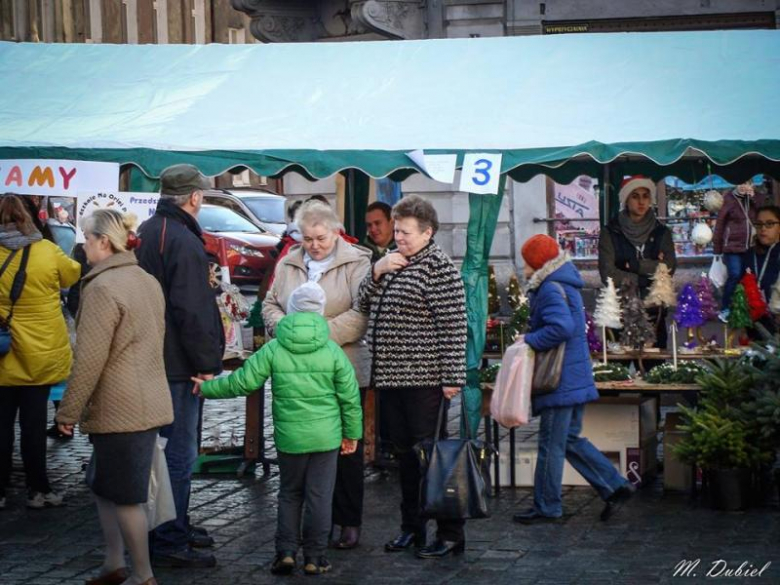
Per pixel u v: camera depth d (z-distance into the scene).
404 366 7.84
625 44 11.37
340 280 8.31
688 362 9.84
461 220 19.92
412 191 19.98
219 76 11.20
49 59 11.72
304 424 7.53
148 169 9.56
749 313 10.66
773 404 8.95
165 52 11.78
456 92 10.63
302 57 11.50
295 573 7.75
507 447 9.91
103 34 34.38
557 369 8.64
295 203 11.86
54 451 11.46
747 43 11.27
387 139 9.77
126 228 7.07
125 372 6.98
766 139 9.43
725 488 9.03
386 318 7.87
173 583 7.56
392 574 7.69
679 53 11.19
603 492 8.81
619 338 10.53
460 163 9.48
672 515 8.98
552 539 8.41
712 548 8.12
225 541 8.49
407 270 7.86
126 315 6.95
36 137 9.88
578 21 19.67
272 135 9.90
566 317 8.53
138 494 7.04
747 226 12.73
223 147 9.62
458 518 7.74
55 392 11.68
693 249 18.44
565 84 10.69
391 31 20.16
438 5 20.06
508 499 9.51
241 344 10.12
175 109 10.54
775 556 7.91
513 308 10.54
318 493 7.65
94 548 8.34
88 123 10.25
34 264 9.11
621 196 12.18
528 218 19.86
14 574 7.77
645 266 11.55
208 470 10.41
